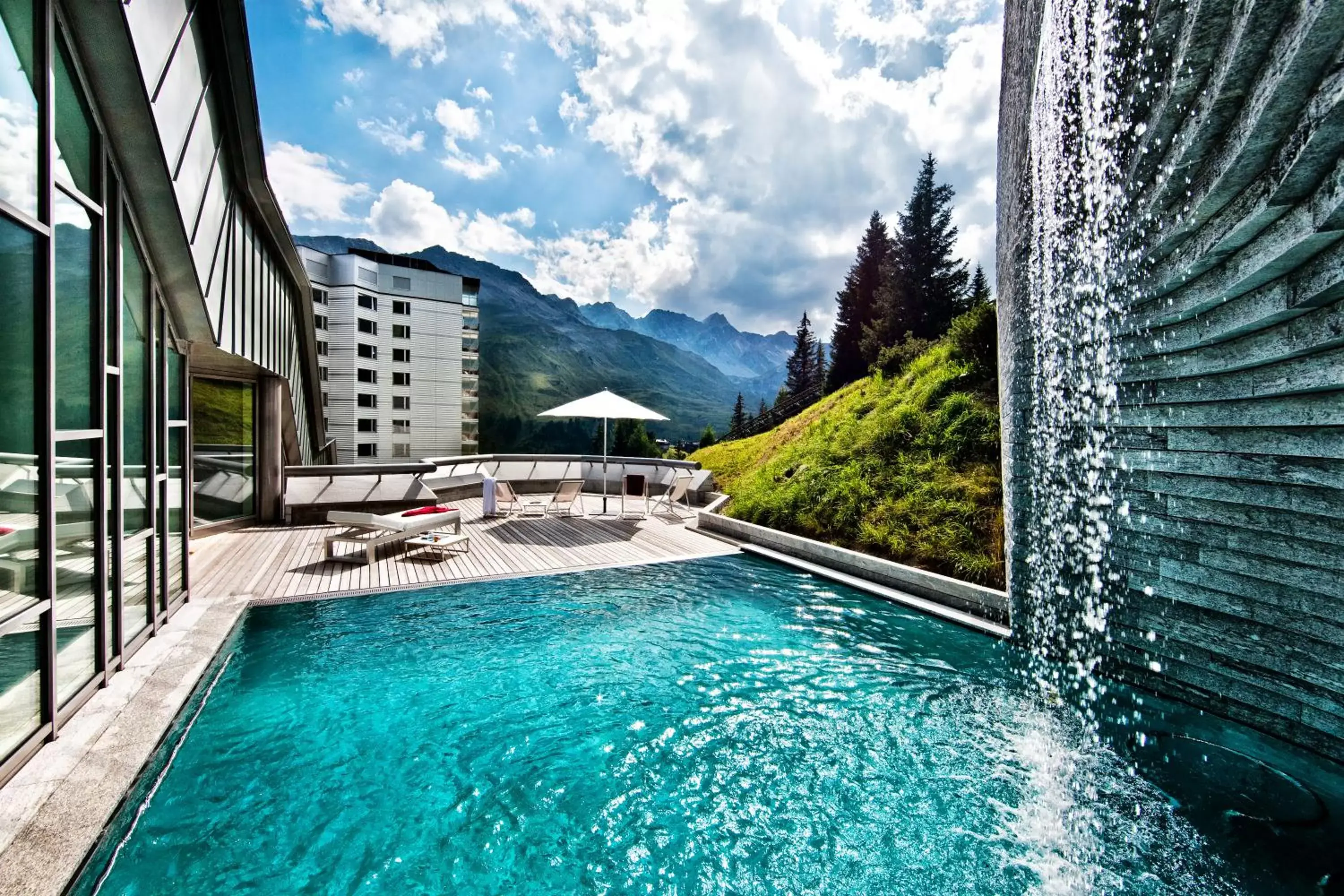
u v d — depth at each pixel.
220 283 6.12
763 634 5.55
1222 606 3.92
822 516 8.86
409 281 42.00
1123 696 4.37
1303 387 2.86
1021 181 5.43
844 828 3.07
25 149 2.94
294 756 3.55
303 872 2.69
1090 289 4.24
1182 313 3.26
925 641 5.44
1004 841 2.99
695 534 9.83
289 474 9.74
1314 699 3.46
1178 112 2.29
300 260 9.73
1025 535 5.51
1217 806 3.24
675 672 4.78
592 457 14.96
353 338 39.41
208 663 4.45
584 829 3.02
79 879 2.53
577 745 3.75
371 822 3.03
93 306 3.70
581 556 8.19
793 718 4.11
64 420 3.39
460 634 5.40
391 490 10.46
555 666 4.83
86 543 3.63
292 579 6.57
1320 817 3.11
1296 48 1.53
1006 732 3.97
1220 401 3.62
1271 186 2.03
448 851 2.85
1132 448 4.34
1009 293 5.90
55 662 3.19
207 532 8.47
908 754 3.71
